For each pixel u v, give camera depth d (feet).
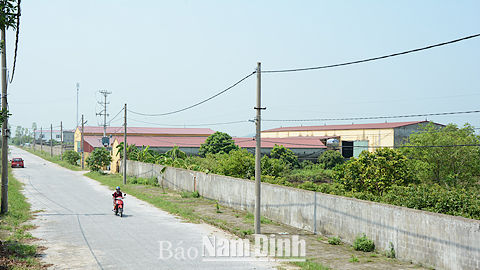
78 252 38.11
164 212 67.51
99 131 256.32
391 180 90.22
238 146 220.43
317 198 51.03
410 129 219.41
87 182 124.06
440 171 120.67
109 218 59.16
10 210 61.52
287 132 295.28
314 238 48.49
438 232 34.47
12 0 31.48
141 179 124.77
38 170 171.63
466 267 31.86
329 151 222.28
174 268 33.88
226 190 76.48
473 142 119.44
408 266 35.88
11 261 32.83
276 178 108.78
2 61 55.72
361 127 237.66
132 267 33.60
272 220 61.11
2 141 58.75
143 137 223.51
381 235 40.78
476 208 44.62
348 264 36.37
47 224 53.06
